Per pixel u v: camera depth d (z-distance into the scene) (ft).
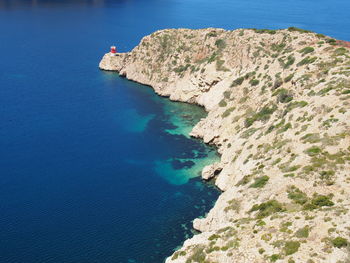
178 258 178.50
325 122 228.63
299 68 327.06
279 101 301.84
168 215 243.60
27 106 421.18
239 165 266.36
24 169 292.81
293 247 146.61
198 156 323.57
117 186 275.18
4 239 214.28
